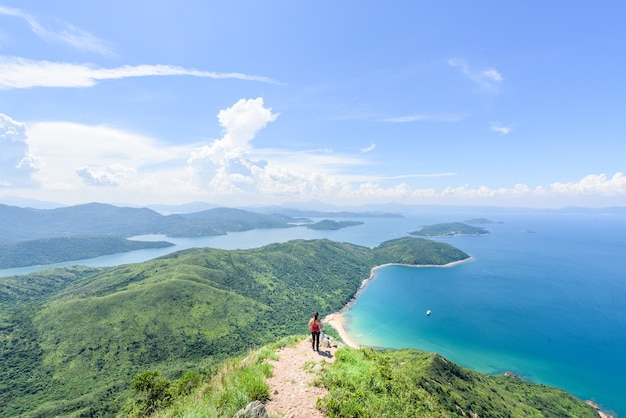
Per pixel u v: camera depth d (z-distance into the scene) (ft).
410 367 349.41
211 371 69.00
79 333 613.93
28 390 475.31
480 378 387.14
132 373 520.42
